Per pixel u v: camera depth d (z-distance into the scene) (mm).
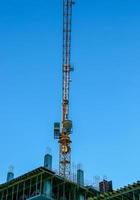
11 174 93750
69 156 110000
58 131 112812
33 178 81812
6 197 85625
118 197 71562
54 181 82750
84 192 86125
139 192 68750
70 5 122562
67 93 120312
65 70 121688
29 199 79438
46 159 88688
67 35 122438
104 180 91688
